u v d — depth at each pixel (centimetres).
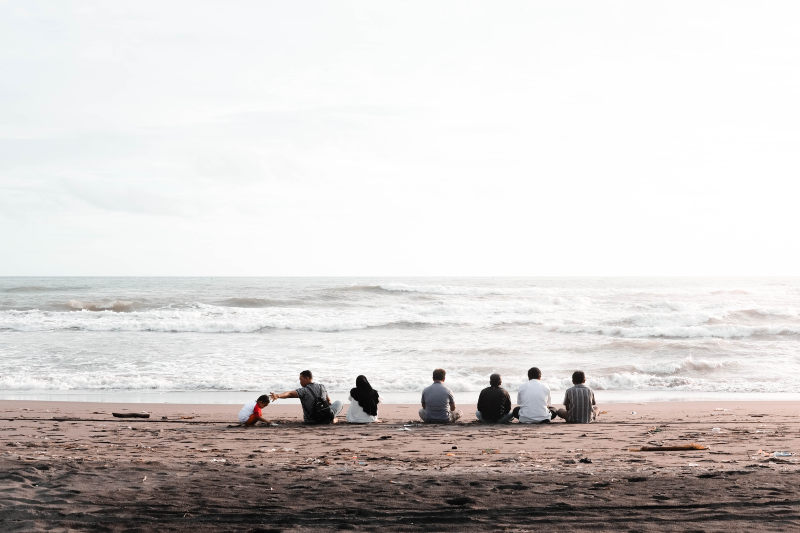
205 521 481
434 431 1108
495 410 1236
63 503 520
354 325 3312
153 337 2919
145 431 1096
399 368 2181
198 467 700
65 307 4194
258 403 1184
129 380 1919
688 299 5200
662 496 548
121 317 3706
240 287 7175
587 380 2006
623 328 3162
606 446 912
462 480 631
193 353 2444
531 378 1270
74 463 689
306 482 622
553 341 2872
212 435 1052
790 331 3116
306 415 1220
